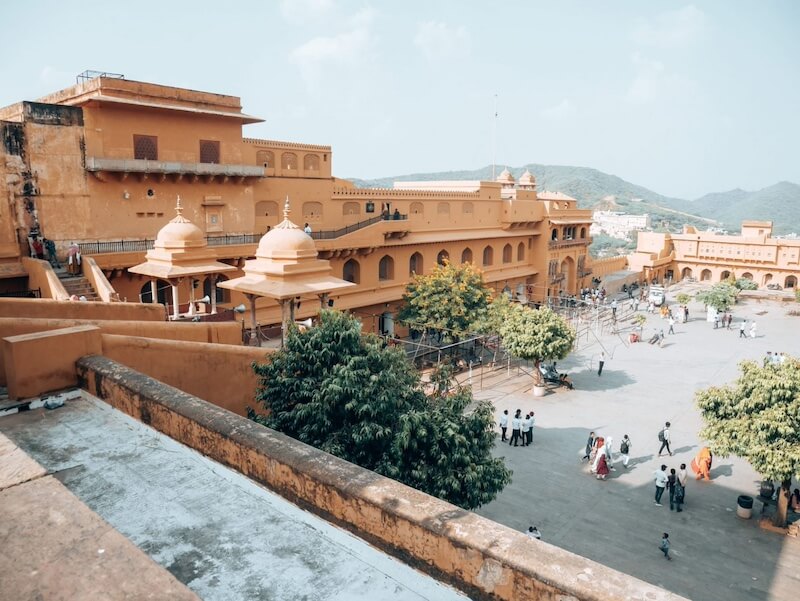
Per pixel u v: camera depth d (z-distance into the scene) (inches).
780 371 614.5
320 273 728.3
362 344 461.4
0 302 446.3
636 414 959.6
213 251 834.8
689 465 773.9
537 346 1000.2
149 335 462.0
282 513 216.1
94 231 933.2
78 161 904.9
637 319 1530.5
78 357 339.0
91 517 165.9
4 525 161.9
